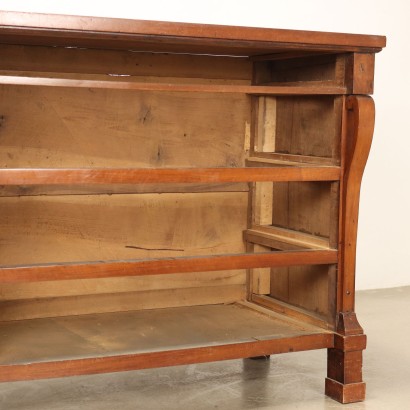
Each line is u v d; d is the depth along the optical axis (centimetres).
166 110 289
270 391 264
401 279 441
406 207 439
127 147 285
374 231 432
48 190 275
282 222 300
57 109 272
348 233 254
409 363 296
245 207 311
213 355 239
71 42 250
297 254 248
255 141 304
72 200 280
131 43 246
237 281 312
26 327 263
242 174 237
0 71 261
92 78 276
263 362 299
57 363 220
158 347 237
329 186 265
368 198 428
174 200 297
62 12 350
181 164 294
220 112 299
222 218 307
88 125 278
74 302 284
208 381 274
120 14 362
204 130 297
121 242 290
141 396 257
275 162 286
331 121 265
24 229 274
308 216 281
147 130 287
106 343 242
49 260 279
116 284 290
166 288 299
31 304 277
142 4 367
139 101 284
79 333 256
